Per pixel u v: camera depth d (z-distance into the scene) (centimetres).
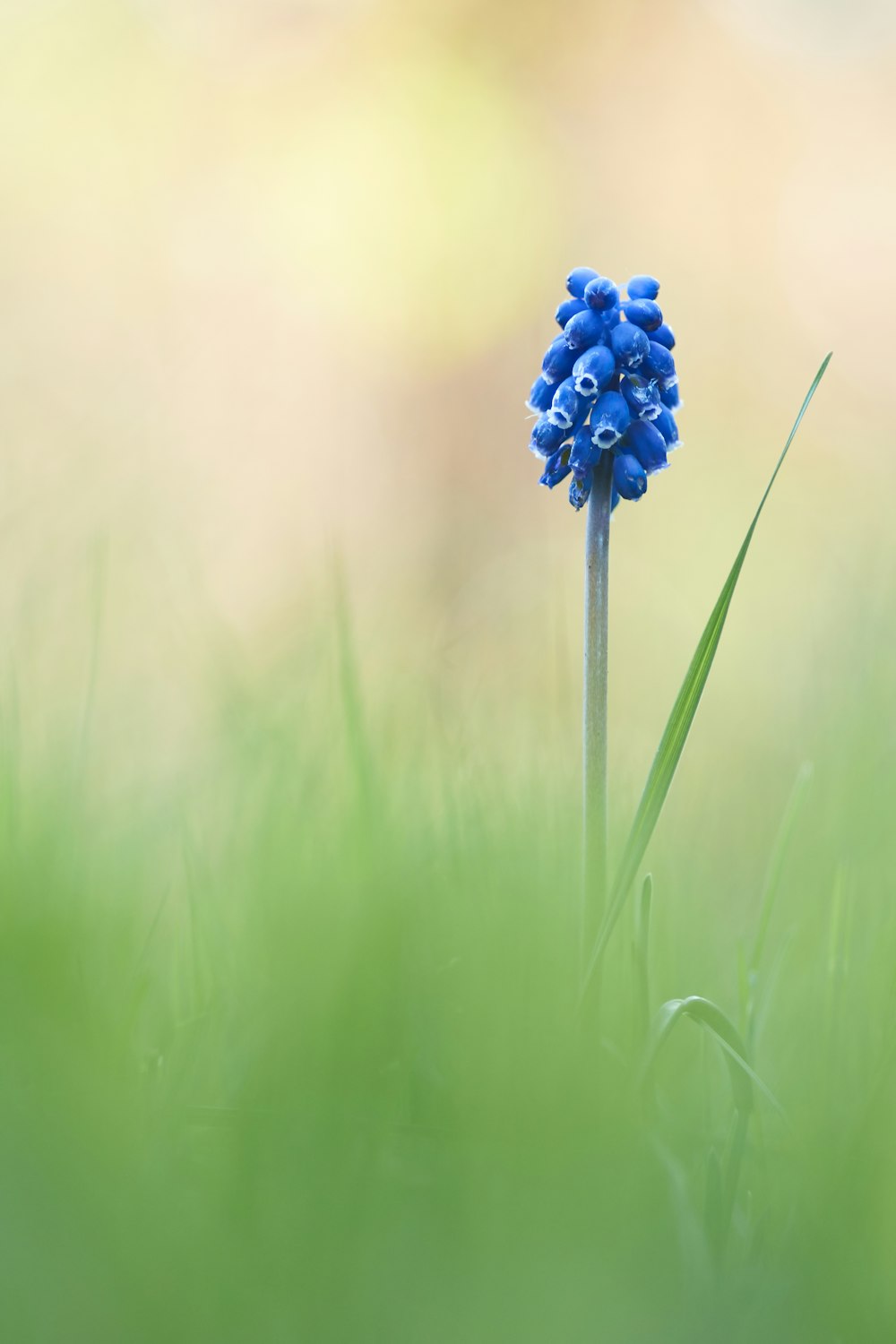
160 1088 53
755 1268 51
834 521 122
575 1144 51
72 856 59
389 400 219
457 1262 50
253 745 66
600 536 56
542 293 222
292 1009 53
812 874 63
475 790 60
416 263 218
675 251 228
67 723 66
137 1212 49
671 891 62
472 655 77
